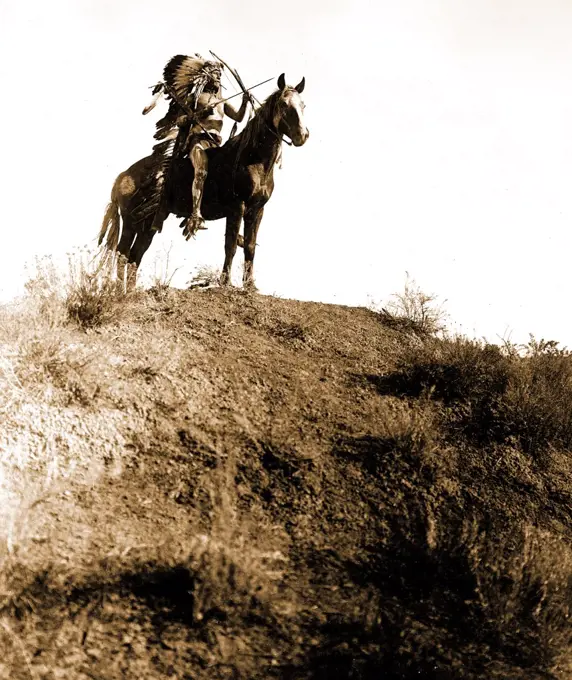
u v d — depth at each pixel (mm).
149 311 7707
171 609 3803
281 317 8586
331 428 6051
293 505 4992
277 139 9023
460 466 5969
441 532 5000
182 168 9188
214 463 5219
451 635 4039
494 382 7250
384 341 8664
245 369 6848
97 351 6199
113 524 4344
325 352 7906
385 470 5570
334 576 4352
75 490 4609
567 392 7414
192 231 8984
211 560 4066
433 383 7105
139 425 5453
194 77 9258
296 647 3729
